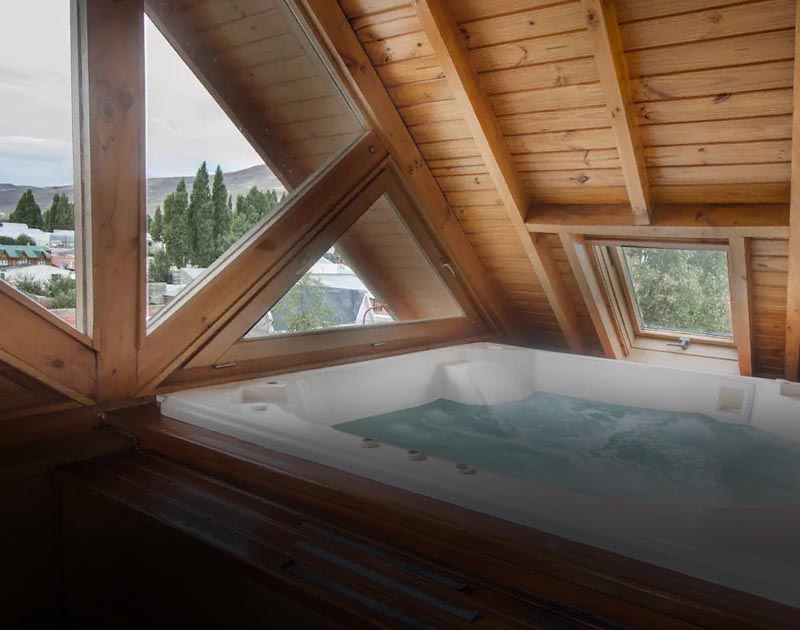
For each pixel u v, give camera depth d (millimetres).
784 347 3037
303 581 1037
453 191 3088
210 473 1551
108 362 1890
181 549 1256
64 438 1750
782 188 2318
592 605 967
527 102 2463
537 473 2016
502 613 956
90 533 1526
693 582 947
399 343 3111
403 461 1380
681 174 2453
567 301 3482
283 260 2432
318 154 2568
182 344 2109
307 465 1427
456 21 2271
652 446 2287
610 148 2482
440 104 2635
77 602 1608
